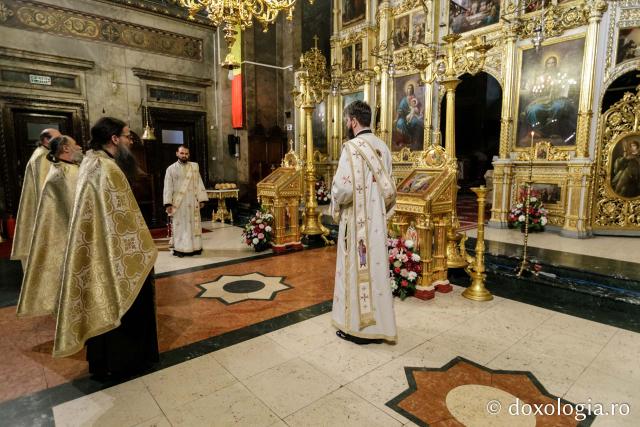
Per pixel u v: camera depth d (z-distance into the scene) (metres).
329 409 2.25
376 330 2.99
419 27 9.61
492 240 6.37
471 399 2.34
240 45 11.18
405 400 2.34
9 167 8.17
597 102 6.77
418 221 4.05
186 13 10.54
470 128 18.98
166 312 3.77
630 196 6.77
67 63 8.69
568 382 2.53
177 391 2.45
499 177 7.73
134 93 9.80
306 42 11.97
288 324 3.48
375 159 2.95
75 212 2.37
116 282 2.38
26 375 2.66
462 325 3.43
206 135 11.22
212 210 10.72
